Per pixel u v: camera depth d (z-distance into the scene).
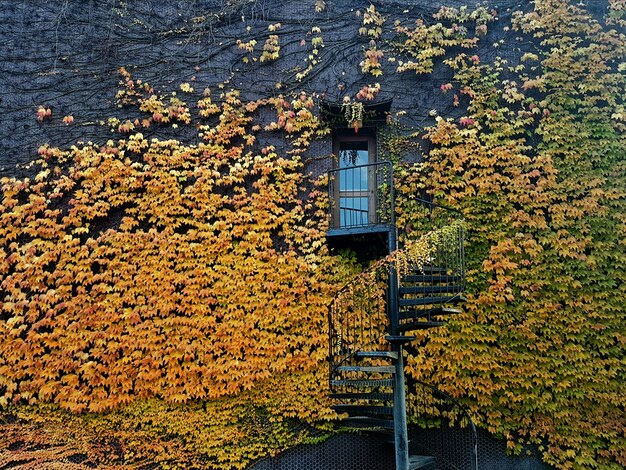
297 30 8.46
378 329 6.89
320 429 6.84
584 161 7.56
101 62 8.30
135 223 7.45
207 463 6.70
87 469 6.61
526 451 6.66
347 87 8.18
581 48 8.08
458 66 8.20
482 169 7.62
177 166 7.73
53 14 8.53
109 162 7.70
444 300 6.09
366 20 8.38
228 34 8.46
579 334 6.90
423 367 6.84
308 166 7.82
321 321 7.07
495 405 6.77
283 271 7.25
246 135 7.93
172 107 8.02
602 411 6.65
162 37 8.45
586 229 7.27
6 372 6.86
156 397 6.85
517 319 6.99
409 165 7.75
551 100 7.89
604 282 7.05
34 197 7.54
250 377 6.87
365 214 7.76
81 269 7.23
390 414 6.03
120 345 6.94
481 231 7.35
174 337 6.98
